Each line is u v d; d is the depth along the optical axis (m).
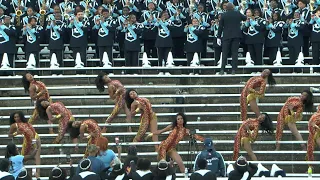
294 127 66.75
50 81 72.62
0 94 72.25
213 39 76.69
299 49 75.69
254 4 78.88
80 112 70.38
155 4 78.06
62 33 76.38
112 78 72.62
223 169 60.34
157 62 78.12
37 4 80.88
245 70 74.19
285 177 59.47
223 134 68.12
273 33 75.81
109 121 68.50
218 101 71.00
